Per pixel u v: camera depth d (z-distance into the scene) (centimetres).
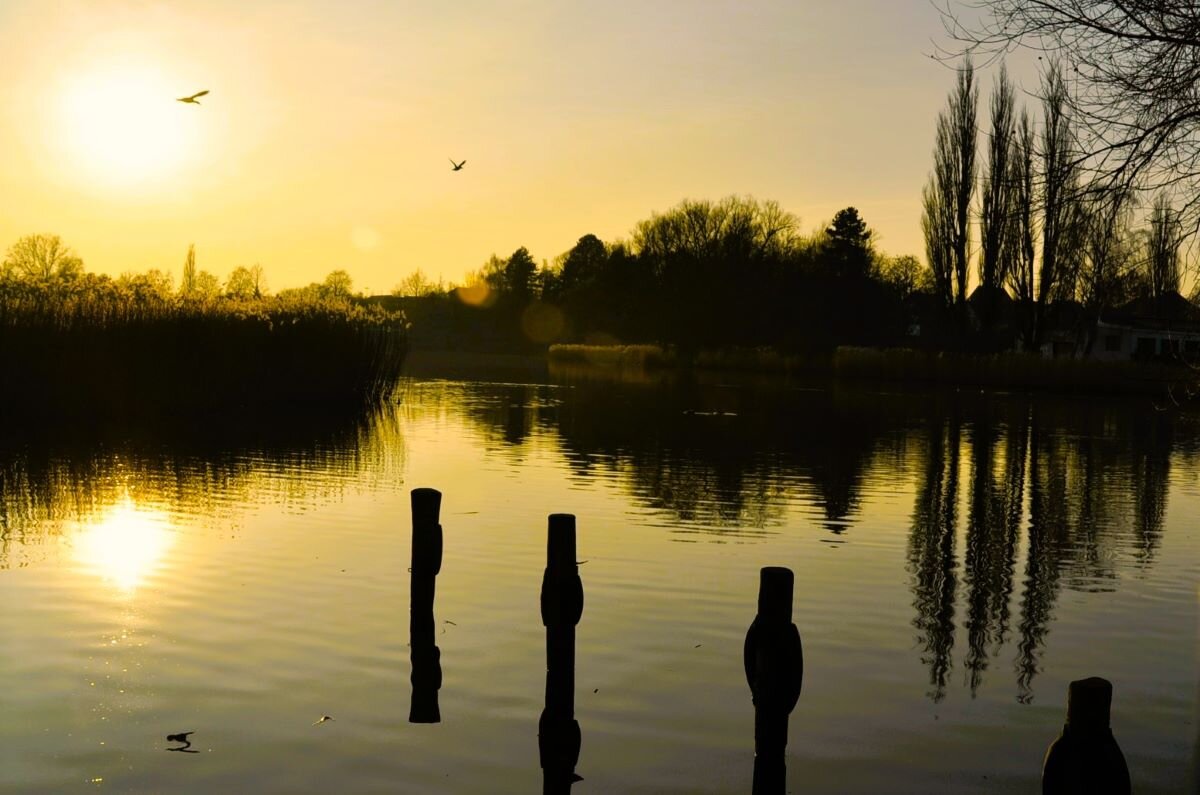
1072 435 3016
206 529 1306
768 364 7219
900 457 2334
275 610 961
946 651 912
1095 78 868
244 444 2212
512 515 1475
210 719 717
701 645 902
